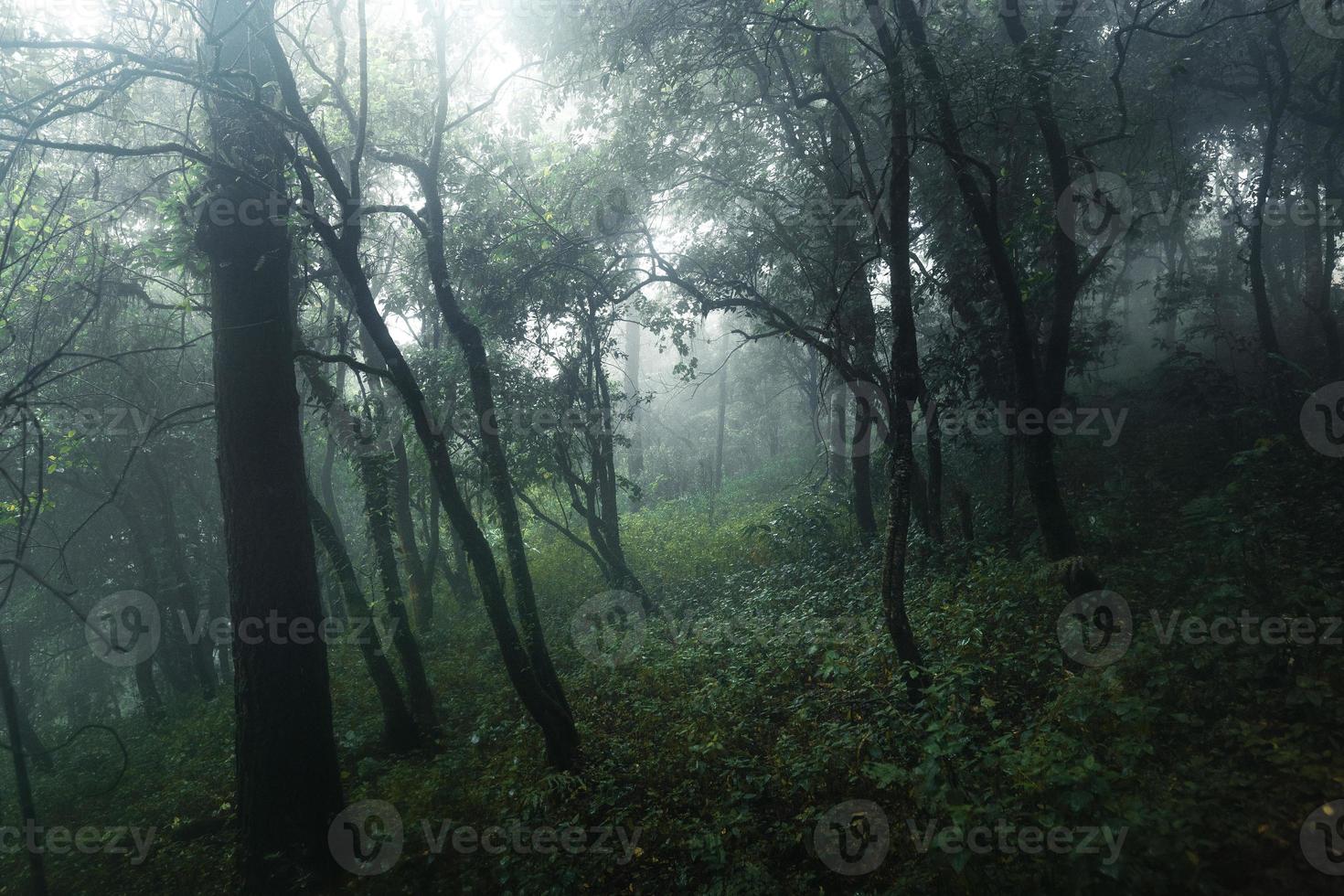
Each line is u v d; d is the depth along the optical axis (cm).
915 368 782
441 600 1894
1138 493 1216
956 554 1177
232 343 785
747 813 661
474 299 1508
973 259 1295
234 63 860
